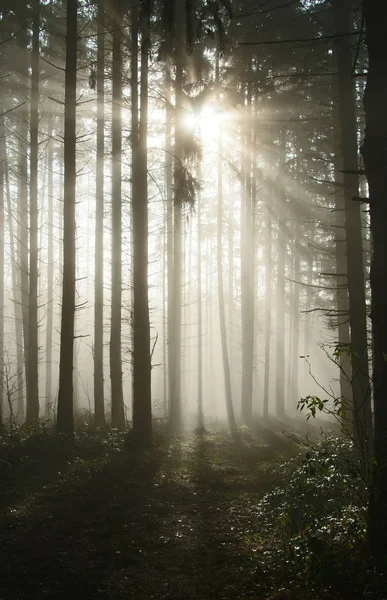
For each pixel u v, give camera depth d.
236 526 8.03
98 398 17.47
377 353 6.02
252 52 16.77
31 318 17.03
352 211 11.44
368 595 5.07
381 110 6.16
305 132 19.20
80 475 10.52
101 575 5.87
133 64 14.85
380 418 5.91
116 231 17.42
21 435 12.05
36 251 17.16
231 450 15.30
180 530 7.69
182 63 15.59
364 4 6.45
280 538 7.20
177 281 21.09
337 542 6.03
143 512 8.45
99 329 17.92
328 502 7.28
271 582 5.74
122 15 16.08
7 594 5.28
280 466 10.99
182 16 12.51
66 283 13.14
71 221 13.22
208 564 6.36
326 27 13.77
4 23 17.27
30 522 7.51
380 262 6.07
